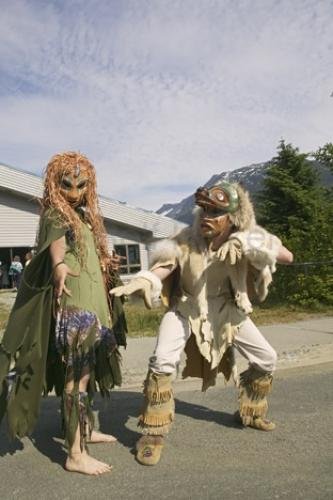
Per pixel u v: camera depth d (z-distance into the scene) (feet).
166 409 12.73
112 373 13.69
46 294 11.80
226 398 18.13
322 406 16.63
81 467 12.21
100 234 13.12
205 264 13.03
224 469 12.21
